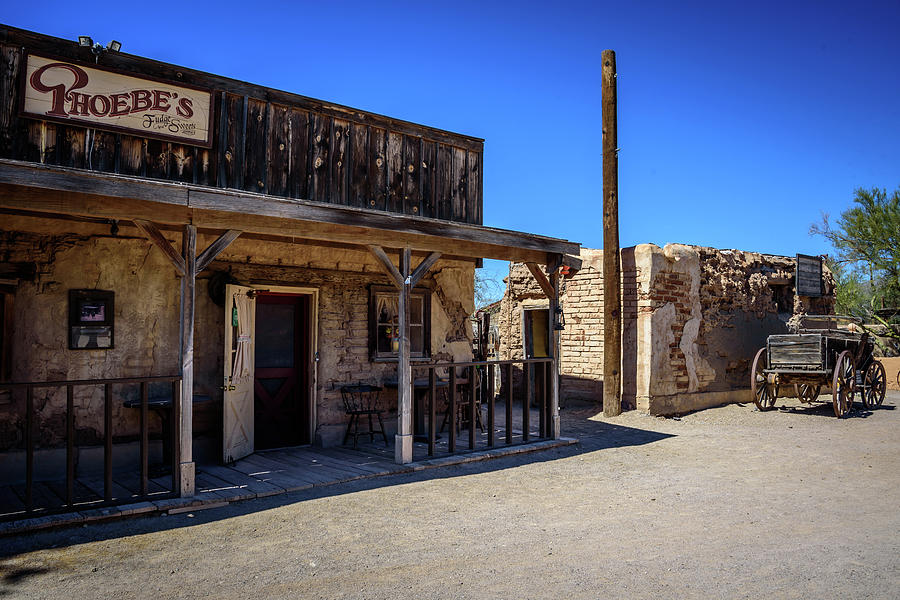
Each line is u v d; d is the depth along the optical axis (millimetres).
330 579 4098
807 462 8125
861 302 25578
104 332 7211
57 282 6977
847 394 12516
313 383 8969
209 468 7410
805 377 12727
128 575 4145
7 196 4836
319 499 6160
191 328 5973
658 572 4227
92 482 6730
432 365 8000
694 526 5332
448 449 8422
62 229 6996
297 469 7379
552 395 9430
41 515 5184
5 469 6609
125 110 7328
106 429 5582
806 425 11312
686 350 12875
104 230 7258
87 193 5113
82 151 7090
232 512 5680
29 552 4574
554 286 9477
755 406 13539
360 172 9289
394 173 9672
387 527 5254
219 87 8055
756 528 5273
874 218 20984
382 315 9789
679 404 12578
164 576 4133
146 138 7465
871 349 13781
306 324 9164
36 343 6832
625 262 12727
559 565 4367
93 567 4285
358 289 9492
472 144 10688
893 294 21766
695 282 13156
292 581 4059
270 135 8469
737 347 14070
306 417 9047
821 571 4234
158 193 5480
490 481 7008
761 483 6965
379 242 7234
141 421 5781
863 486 6828
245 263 8320
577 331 13742
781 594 3838
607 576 4152
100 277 7238
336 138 9094
